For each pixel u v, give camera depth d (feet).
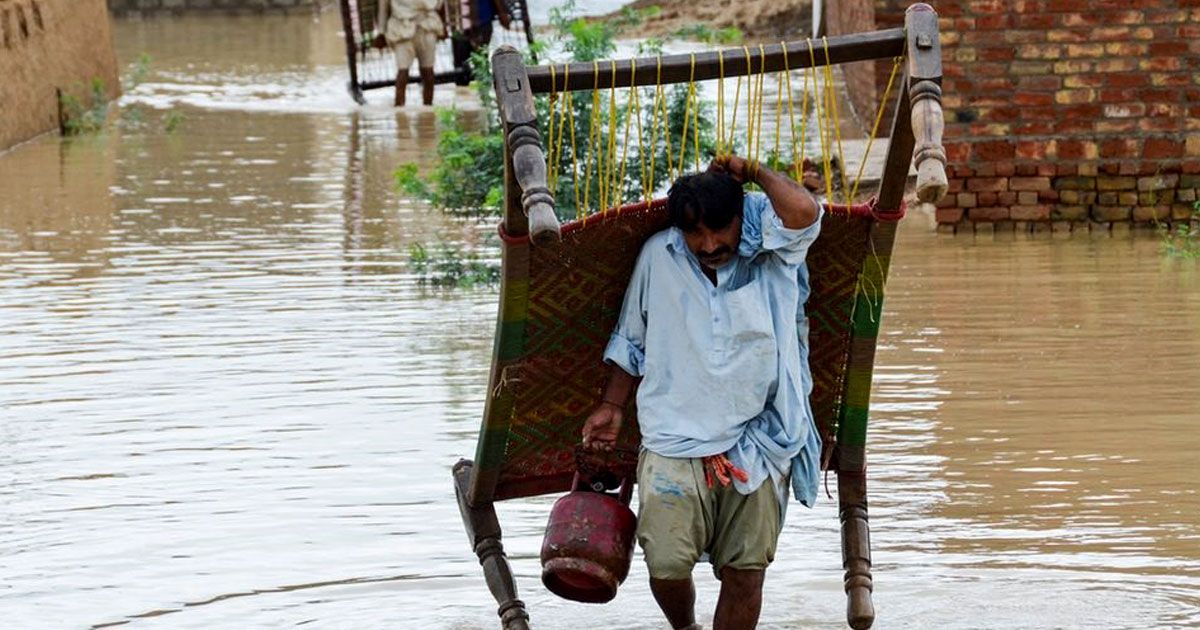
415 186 77.46
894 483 42.70
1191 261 70.69
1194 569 36.55
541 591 36.42
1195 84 77.36
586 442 31.19
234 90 159.53
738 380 29.68
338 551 38.78
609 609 35.35
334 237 82.94
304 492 43.09
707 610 35.17
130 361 57.77
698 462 29.86
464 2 153.58
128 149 119.75
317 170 106.93
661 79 30.14
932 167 27.76
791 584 36.42
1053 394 50.47
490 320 63.72
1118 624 33.47
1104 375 52.49
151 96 155.63
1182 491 41.45
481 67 78.13
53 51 132.87
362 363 56.75
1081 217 78.74
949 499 41.37
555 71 29.50
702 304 29.84
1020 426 47.29
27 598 36.11
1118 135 77.97
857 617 31.96
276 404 51.67
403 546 39.04
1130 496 41.22
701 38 74.79
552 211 27.25
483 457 31.78
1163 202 78.23
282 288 70.59
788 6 189.16
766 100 129.08
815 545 39.06
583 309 30.81
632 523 31.30
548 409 31.81
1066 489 41.86
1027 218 79.00
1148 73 77.36
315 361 57.21
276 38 219.82
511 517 41.52
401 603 35.55
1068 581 35.94
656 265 30.09
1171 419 47.50
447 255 72.69
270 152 116.37
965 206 79.05
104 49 150.20
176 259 77.82
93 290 70.74
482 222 85.05
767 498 30.25
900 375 53.31
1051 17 77.30
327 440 47.67
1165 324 59.16
